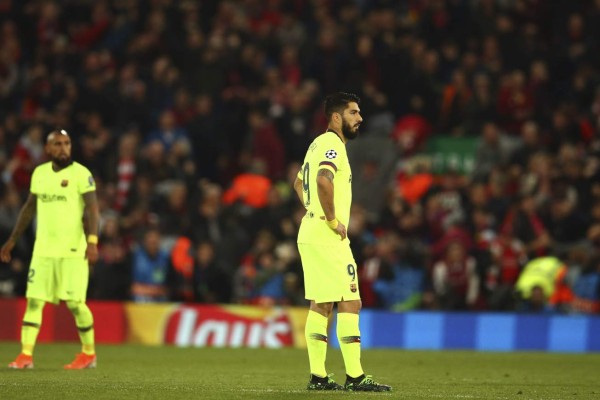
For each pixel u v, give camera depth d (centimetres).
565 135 7369
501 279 6209
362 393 2970
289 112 7456
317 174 3039
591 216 6631
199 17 8356
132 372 3772
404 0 8581
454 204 6862
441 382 3588
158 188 6762
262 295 6053
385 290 6097
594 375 4109
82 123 7431
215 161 7488
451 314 5791
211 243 6391
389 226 6644
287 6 8456
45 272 3725
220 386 3219
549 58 7975
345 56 7762
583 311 6034
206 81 7719
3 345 5147
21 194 6450
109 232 6062
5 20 8256
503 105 7575
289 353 5144
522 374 4100
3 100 7738
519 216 6494
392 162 7062
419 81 7662
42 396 2798
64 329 5603
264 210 6619
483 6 8206
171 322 5694
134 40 8088
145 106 7544
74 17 8456
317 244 3052
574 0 8325
